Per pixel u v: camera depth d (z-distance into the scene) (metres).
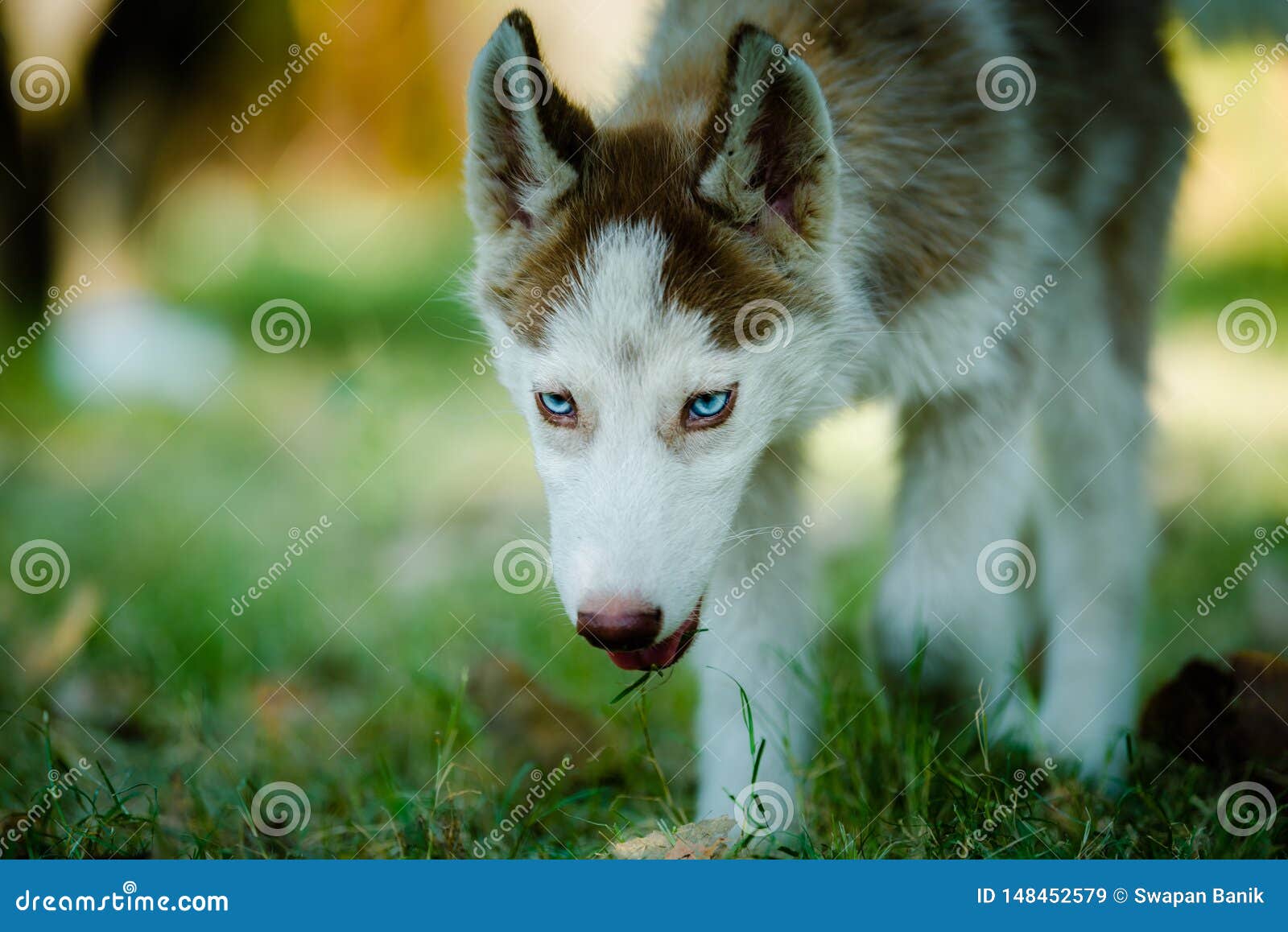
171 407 10.21
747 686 4.41
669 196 3.98
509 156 4.11
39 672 5.59
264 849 4.04
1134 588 5.29
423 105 13.76
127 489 8.40
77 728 5.08
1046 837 3.82
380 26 12.96
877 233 4.27
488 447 8.85
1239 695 4.21
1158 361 5.62
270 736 5.00
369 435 8.46
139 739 5.18
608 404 3.83
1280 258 12.02
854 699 4.75
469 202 4.17
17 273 10.88
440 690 5.02
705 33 4.56
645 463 3.78
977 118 4.46
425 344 11.32
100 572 6.81
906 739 4.39
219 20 10.98
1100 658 5.14
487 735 4.83
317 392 10.16
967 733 4.55
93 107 10.80
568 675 5.61
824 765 4.41
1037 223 4.61
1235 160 12.04
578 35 9.75
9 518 7.77
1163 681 5.28
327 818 4.35
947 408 4.50
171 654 5.83
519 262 4.11
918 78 4.40
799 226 3.99
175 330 11.07
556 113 3.98
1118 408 5.31
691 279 3.87
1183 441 8.38
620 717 5.06
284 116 13.62
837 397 4.34
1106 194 5.20
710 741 4.45
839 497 8.11
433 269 13.82
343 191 14.77
